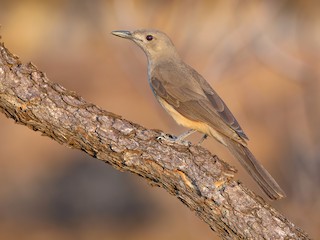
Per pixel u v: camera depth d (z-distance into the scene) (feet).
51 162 72.13
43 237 56.49
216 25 60.54
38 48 115.85
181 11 54.24
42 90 20.53
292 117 62.44
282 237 19.79
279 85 83.76
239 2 58.13
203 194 20.12
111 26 90.22
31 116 20.53
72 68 105.50
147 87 55.93
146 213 60.85
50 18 118.42
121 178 67.26
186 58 53.52
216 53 53.42
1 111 20.88
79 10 114.21
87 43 110.22
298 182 44.78
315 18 103.19
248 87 83.20
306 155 47.16
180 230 56.70
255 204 20.11
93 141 20.62
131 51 54.65
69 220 60.03
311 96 57.26
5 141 78.28
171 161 20.39
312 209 42.65
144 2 75.36
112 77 99.45
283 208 43.06
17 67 20.49
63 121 20.51
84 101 20.93
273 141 69.26
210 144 56.24
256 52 57.06
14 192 65.21
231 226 19.99
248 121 76.64
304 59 95.81
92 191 64.80
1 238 56.13
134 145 20.57
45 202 63.41
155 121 83.35
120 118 20.94
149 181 21.07
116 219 59.88
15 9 121.60
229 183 20.27
